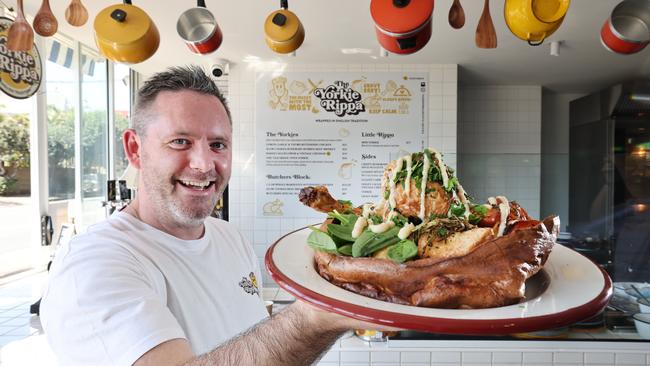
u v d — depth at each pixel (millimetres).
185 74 921
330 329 520
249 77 3605
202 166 888
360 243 631
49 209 2908
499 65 3586
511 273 511
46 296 751
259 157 3637
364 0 2248
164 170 888
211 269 1001
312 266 666
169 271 896
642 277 2129
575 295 504
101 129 3701
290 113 3617
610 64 3533
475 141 4484
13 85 2307
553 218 645
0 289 2609
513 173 2734
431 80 3574
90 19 2529
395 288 546
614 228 2359
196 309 914
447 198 820
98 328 641
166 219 967
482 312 470
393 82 3586
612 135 3404
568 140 4707
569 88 4520
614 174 2680
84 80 3400
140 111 909
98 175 3656
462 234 602
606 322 1576
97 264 749
